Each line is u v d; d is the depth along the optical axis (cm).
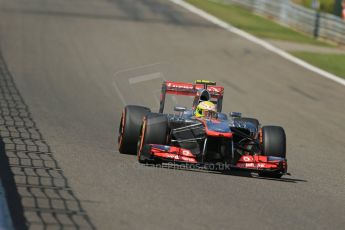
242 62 9256
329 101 7512
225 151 3884
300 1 16988
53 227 2622
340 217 3256
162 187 3416
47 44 9200
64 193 3128
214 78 8156
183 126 4184
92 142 4716
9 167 3588
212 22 12219
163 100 4462
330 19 12219
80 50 9044
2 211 2739
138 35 10400
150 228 2730
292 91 7838
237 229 2836
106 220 2778
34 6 11975
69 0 13000
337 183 4150
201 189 3456
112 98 6788
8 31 9756
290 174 4197
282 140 4047
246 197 3400
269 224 2966
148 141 3938
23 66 7856
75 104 6322
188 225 2816
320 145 5512
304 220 3109
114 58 8775
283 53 10144
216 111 4266
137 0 13825
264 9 14100
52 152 4150
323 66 9519
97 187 3306
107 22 11156
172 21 11894
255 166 3878
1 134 4650
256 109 6788
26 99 6288
